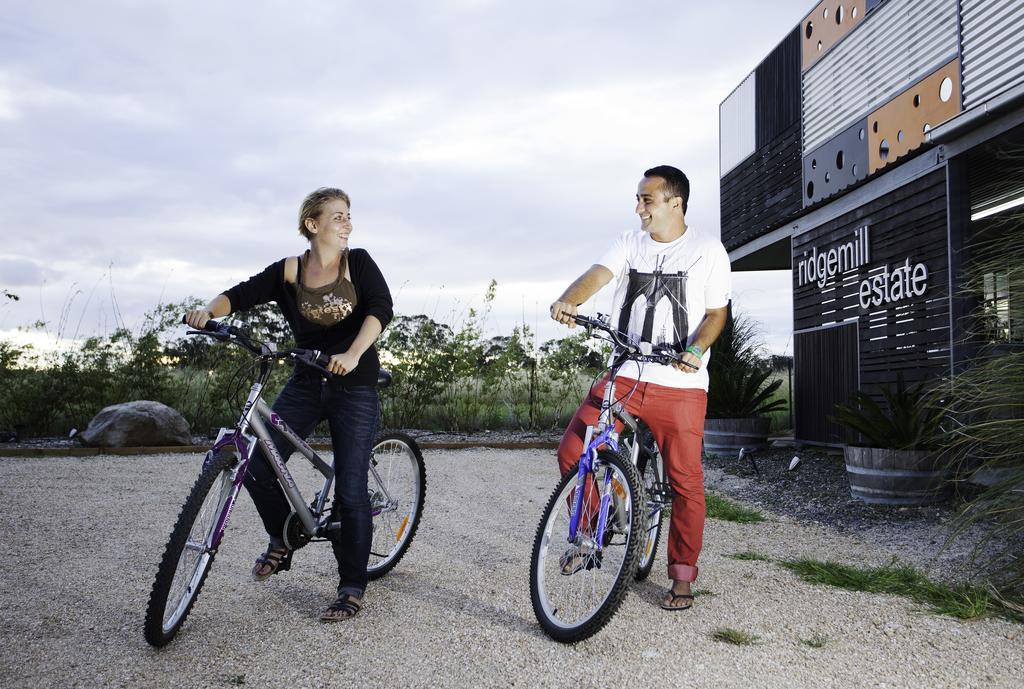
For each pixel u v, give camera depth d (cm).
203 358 1215
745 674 305
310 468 876
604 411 377
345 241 381
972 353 696
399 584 427
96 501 667
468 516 630
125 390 1140
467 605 388
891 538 546
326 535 386
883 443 666
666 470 395
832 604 393
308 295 379
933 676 305
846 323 918
